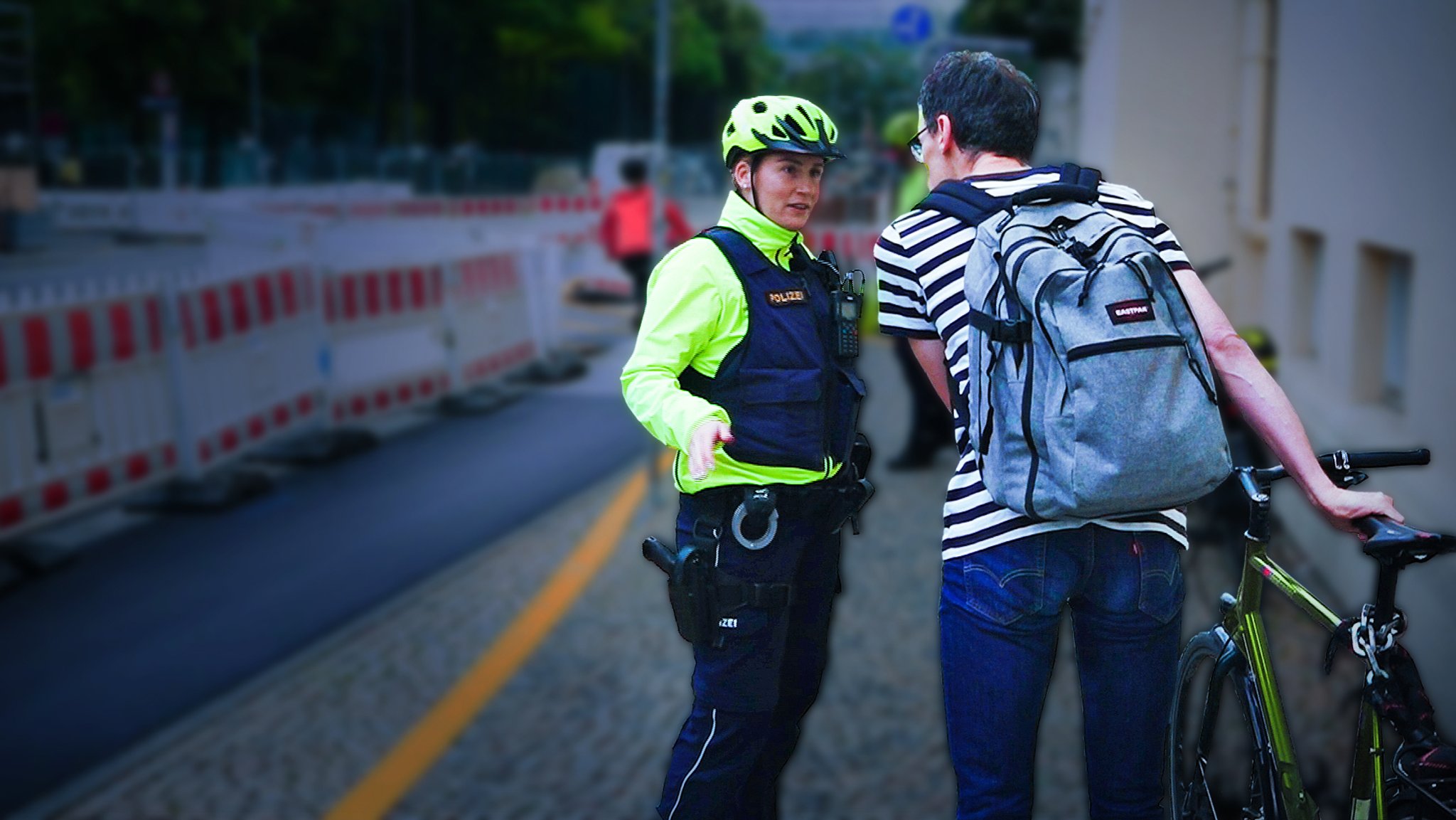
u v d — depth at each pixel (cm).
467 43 6234
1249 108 1021
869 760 532
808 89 3228
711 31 8431
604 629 689
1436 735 213
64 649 678
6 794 523
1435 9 557
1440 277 547
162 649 677
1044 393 231
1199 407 228
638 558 812
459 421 1287
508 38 6191
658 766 535
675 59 7656
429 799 510
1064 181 249
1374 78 655
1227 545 702
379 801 507
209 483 961
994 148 261
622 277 2509
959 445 259
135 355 921
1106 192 259
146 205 3691
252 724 582
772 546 289
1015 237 238
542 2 6200
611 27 6825
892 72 3053
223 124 4803
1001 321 234
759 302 285
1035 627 251
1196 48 1124
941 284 254
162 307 950
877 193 2630
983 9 3152
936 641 662
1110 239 236
